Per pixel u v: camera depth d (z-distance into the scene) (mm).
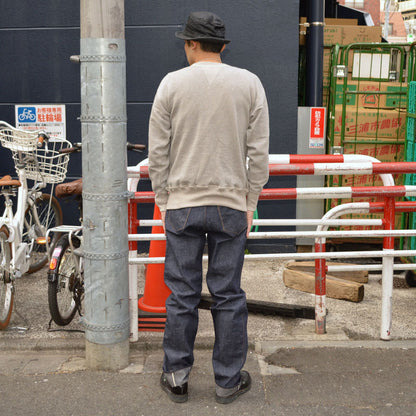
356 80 5902
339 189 3660
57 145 5711
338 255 3688
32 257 5359
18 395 3166
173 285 2984
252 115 2822
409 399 3084
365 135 5652
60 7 5520
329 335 3895
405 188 3646
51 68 5613
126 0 5445
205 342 3748
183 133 2801
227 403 3057
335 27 6117
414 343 3754
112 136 3184
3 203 5844
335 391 3174
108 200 3219
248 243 5664
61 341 3770
